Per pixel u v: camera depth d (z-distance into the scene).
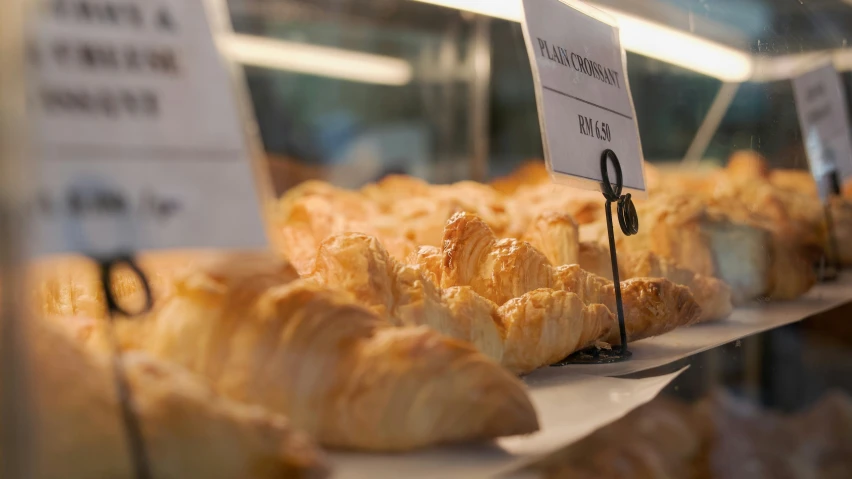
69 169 0.38
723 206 0.89
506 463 0.48
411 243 0.81
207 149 0.43
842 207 0.95
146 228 0.40
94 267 0.46
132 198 0.40
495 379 0.48
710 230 0.84
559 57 0.69
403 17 1.56
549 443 0.50
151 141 0.41
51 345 0.39
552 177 0.66
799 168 0.95
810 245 0.88
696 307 0.75
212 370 0.46
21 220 0.32
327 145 1.29
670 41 0.97
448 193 0.97
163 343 0.46
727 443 0.62
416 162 1.51
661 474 0.54
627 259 0.81
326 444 0.47
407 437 0.47
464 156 1.62
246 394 0.46
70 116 0.38
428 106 1.64
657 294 0.72
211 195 0.42
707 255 0.83
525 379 0.63
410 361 0.47
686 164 1.03
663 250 0.84
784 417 0.70
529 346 0.62
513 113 1.62
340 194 0.97
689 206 0.86
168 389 0.40
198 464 0.39
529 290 0.67
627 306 0.71
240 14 1.06
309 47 1.32
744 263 0.83
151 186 0.40
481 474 0.46
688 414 0.62
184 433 0.39
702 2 0.93
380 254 0.58
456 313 0.59
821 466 0.67
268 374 0.46
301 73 1.29
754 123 0.95
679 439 0.58
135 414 0.39
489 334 0.60
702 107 1.01
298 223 0.84
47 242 0.37
